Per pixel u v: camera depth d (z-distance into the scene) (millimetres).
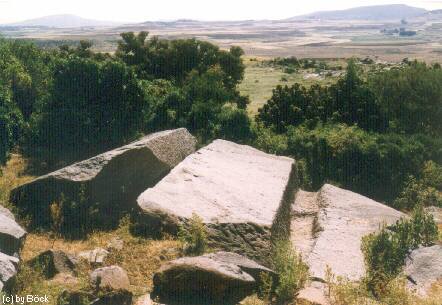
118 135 27172
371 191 25719
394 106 33062
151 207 14516
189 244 13188
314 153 26891
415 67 35469
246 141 28938
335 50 191625
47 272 11500
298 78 83188
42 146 25719
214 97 34375
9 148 24922
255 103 55219
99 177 16500
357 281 12859
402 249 14398
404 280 12477
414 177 26078
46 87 30203
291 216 19422
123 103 27500
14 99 30047
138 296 10594
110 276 10398
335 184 25578
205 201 15969
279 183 19656
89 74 26906
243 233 14266
